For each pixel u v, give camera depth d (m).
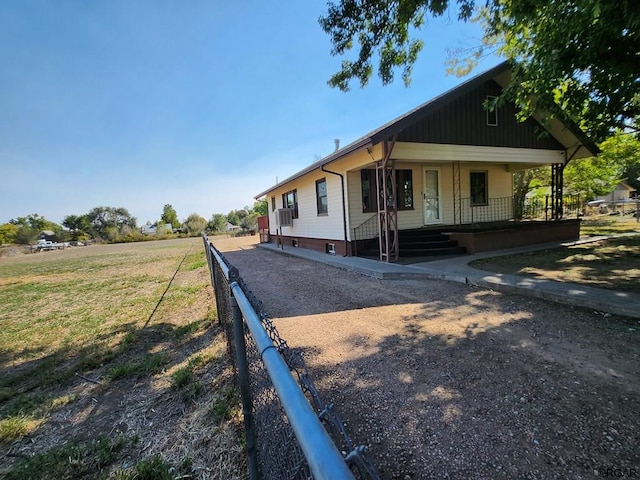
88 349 4.13
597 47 4.84
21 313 6.44
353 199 9.91
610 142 13.55
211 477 1.81
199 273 10.03
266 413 1.48
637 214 17.41
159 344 4.11
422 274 6.62
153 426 2.37
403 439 1.99
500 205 12.41
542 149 10.10
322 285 6.65
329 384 2.73
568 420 2.05
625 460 1.71
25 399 2.93
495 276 5.84
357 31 6.27
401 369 2.89
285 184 14.59
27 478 1.91
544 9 4.92
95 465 2.00
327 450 0.55
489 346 3.24
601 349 3.02
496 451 1.83
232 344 2.83
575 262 6.90
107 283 9.52
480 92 8.89
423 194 10.91
